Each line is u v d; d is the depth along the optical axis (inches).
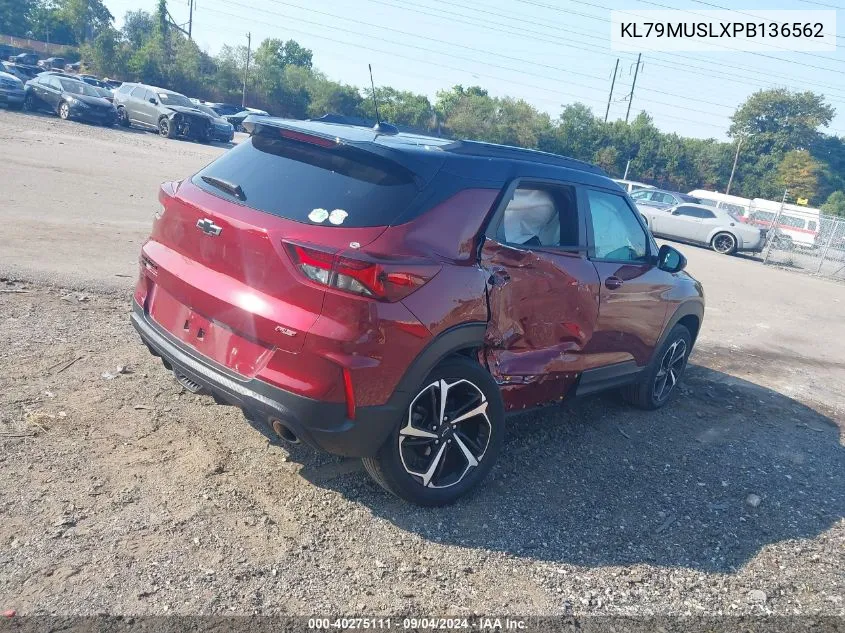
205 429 170.2
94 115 1100.5
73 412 168.1
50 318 227.9
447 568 134.0
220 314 138.6
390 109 2169.0
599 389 201.8
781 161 2896.2
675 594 136.9
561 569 139.3
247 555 128.4
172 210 153.3
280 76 2699.3
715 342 356.8
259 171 148.6
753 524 167.8
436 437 148.5
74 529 127.6
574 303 179.0
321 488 153.6
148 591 115.9
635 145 2655.0
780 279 741.3
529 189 167.0
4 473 140.1
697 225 976.3
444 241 142.6
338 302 128.0
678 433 219.5
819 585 146.5
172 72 2532.0
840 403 280.5
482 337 151.2
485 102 2361.0
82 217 395.9
